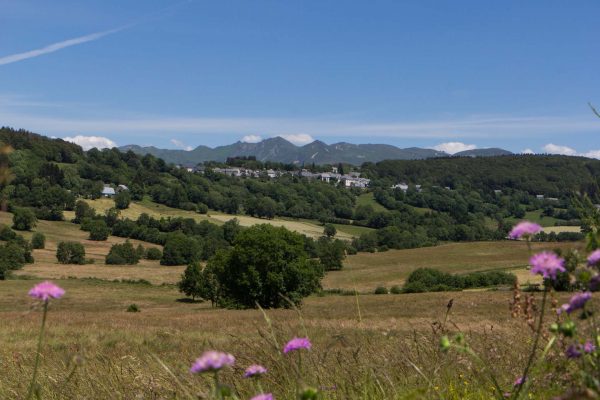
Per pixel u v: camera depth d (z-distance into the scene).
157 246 143.12
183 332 20.94
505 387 2.87
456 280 82.12
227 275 59.25
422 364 3.28
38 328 24.78
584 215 2.42
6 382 4.32
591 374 1.57
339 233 167.50
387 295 72.38
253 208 186.00
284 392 2.83
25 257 114.88
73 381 3.91
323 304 61.09
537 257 1.61
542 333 2.13
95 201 176.88
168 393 3.36
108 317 38.94
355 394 2.93
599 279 1.53
